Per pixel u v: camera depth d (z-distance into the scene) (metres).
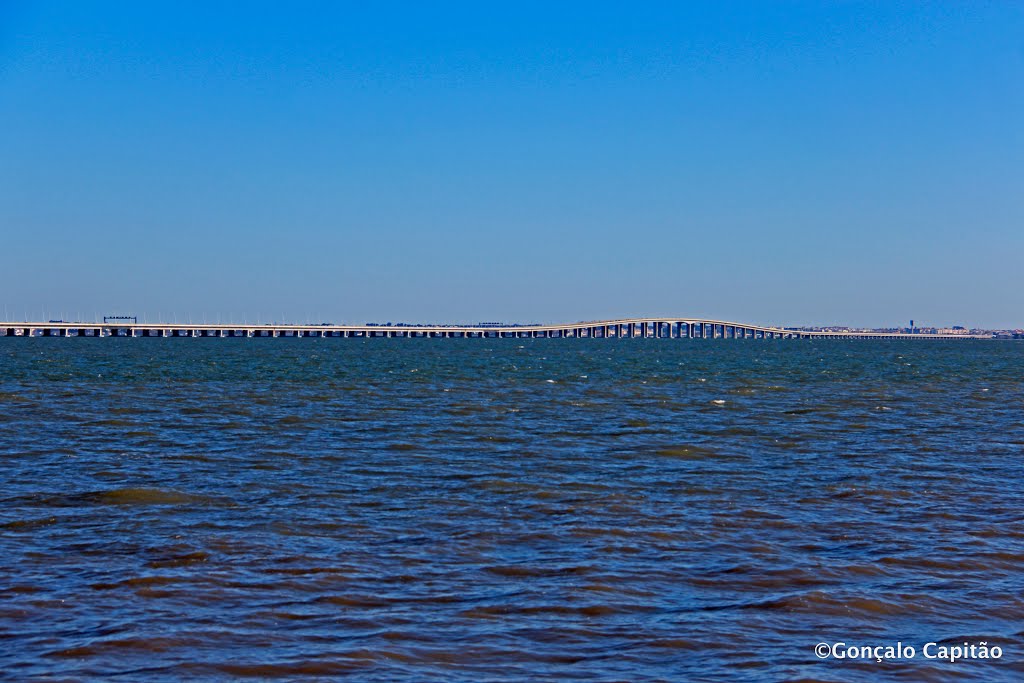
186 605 21.77
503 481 36.75
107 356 171.25
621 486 35.91
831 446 47.16
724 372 124.44
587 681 18.08
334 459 42.22
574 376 111.25
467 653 19.28
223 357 168.62
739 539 27.78
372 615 21.27
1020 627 20.97
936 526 29.42
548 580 23.78
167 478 37.22
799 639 20.17
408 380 100.38
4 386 86.62
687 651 19.50
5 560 25.06
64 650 19.17
